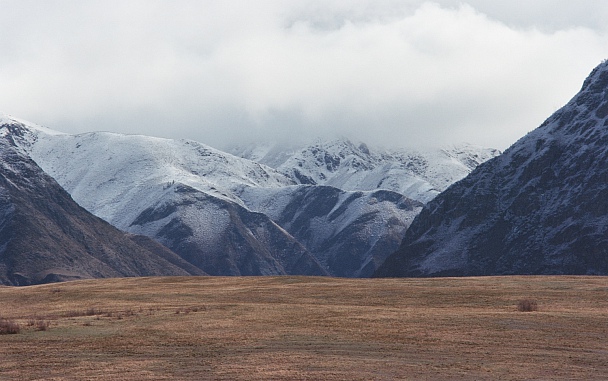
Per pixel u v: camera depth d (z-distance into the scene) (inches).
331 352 1955.0
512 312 2664.9
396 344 2060.8
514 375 1673.2
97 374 1717.5
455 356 1889.8
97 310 3184.1
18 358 1942.7
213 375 1683.1
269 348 2026.3
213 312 2859.3
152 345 2105.1
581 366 1764.3
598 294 3132.4
